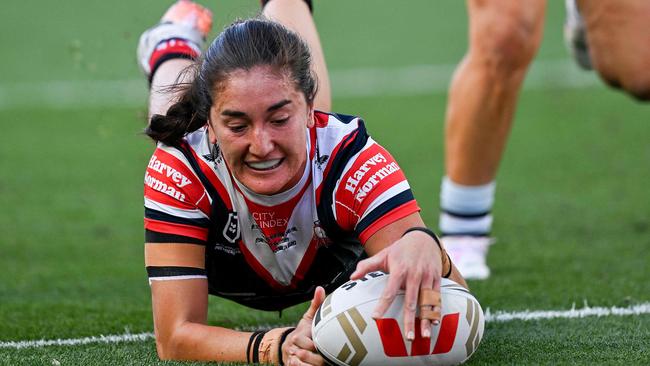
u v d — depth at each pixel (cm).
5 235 2094
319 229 1095
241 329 1398
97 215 2275
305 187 1070
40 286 1700
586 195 2334
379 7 5309
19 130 3162
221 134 993
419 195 2366
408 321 962
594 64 1750
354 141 1080
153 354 1199
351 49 4375
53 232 2122
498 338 1258
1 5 5272
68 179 2605
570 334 1271
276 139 980
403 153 2798
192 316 1089
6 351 1262
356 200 1070
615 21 1681
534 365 1095
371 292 993
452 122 1684
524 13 1548
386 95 3572
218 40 1001
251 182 1006
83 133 3119
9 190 2497
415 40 4506
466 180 1681
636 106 3306
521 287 1595
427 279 977
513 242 1944
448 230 1722
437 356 991
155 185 1091
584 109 3300
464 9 5184
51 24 4781
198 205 1084
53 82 3788
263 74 966
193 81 1048
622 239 1923
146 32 1474
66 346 1287
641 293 1518
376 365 981
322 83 1309
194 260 1091
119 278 1755
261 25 995
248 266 1134
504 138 1669
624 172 2542
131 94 3578
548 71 3841
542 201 2295
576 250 1855
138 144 2983
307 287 1168
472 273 1678
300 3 1391
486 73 1608
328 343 983
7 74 3934
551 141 2920
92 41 4350
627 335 1251
